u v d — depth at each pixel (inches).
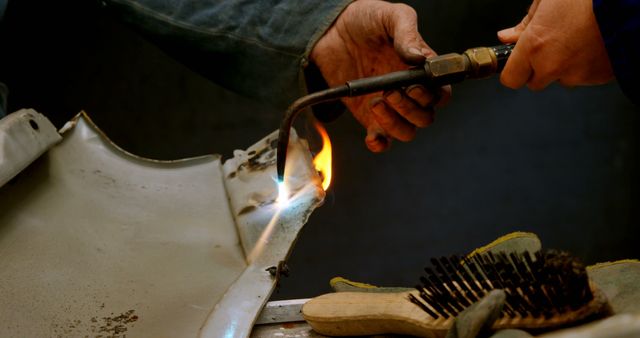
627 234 124.6
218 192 38.5
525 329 23.7
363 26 40.5
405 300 28.0
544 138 121.0
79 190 36.0
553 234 123.3
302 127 100.6
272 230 33.5
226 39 43.7
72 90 105.2
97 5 47.0
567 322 23.1
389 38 40.1
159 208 36.8
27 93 103.9
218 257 33.4
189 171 40.1
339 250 117.3
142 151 108.6
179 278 32.0
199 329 28.9
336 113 45.1
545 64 34.5
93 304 30.0
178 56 46.1
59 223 33.5
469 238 120.6
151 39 45.9
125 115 107.1
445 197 119.5
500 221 121.6
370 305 28.3
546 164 121.6
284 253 32.5
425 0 110.5
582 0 32.6
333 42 42.4
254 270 31.9
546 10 33.6
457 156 119.3
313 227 116.3
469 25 112.2
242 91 46.0
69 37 102.9
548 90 119.6
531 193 121.9
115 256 32.9
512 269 24.6
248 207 35.4
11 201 33.1
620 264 28.2
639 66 31.0
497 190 121.0
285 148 34.2
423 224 119.0
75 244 32.8
